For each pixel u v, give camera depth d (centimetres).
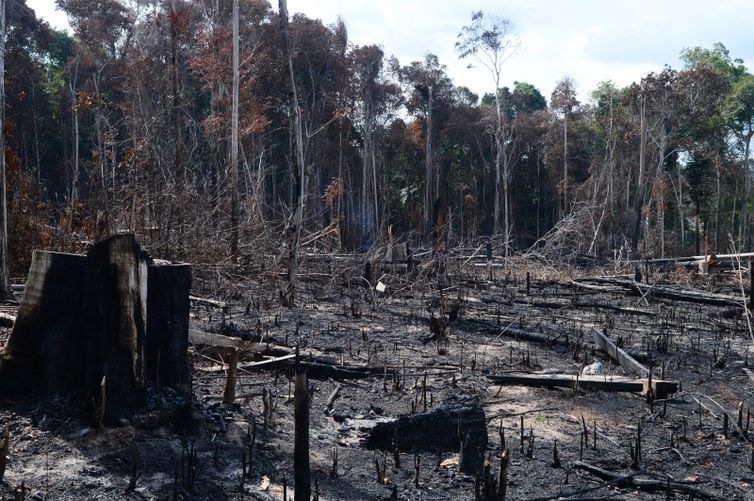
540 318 1317
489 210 5784
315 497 441
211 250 1404
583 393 803
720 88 5044
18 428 495
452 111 5556
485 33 4669
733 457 625
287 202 4069
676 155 5712
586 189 5012
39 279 539
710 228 5859
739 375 935
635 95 5044
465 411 593
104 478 451
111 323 511
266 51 4175
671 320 1350
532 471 558
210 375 709
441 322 1077
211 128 2872
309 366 775
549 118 5703
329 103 4653
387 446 578
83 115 4334
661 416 739
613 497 514
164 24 3819
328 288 1498
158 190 1435
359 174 5278
